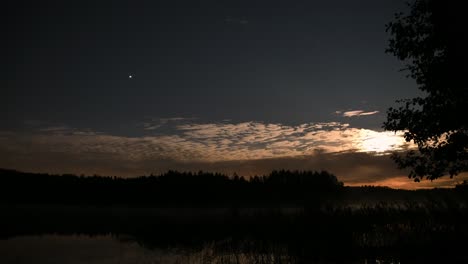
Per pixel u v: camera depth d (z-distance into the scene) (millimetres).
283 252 21859
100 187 113562
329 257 18984
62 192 108562
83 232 45906
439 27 14648
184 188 108125
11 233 45125
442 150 14633
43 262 24328
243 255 22219
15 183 107375
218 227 36438
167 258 23062
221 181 107000
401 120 15562
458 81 14383
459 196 17188
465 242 16266
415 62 15578
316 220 26453
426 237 18766
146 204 104375
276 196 83500
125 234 41250
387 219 24703
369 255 17656
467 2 13883
